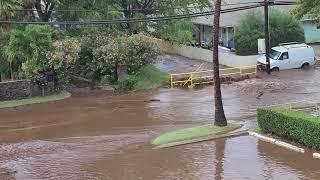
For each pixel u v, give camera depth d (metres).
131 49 75.00
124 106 63.25
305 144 40.53
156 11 90.00
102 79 77.50
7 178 37.38
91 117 57.72
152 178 35.53
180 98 66.75
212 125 47.78
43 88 71.56
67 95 71.75
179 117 55.41
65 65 71.38
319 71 81.56
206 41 111.31
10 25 75.81
